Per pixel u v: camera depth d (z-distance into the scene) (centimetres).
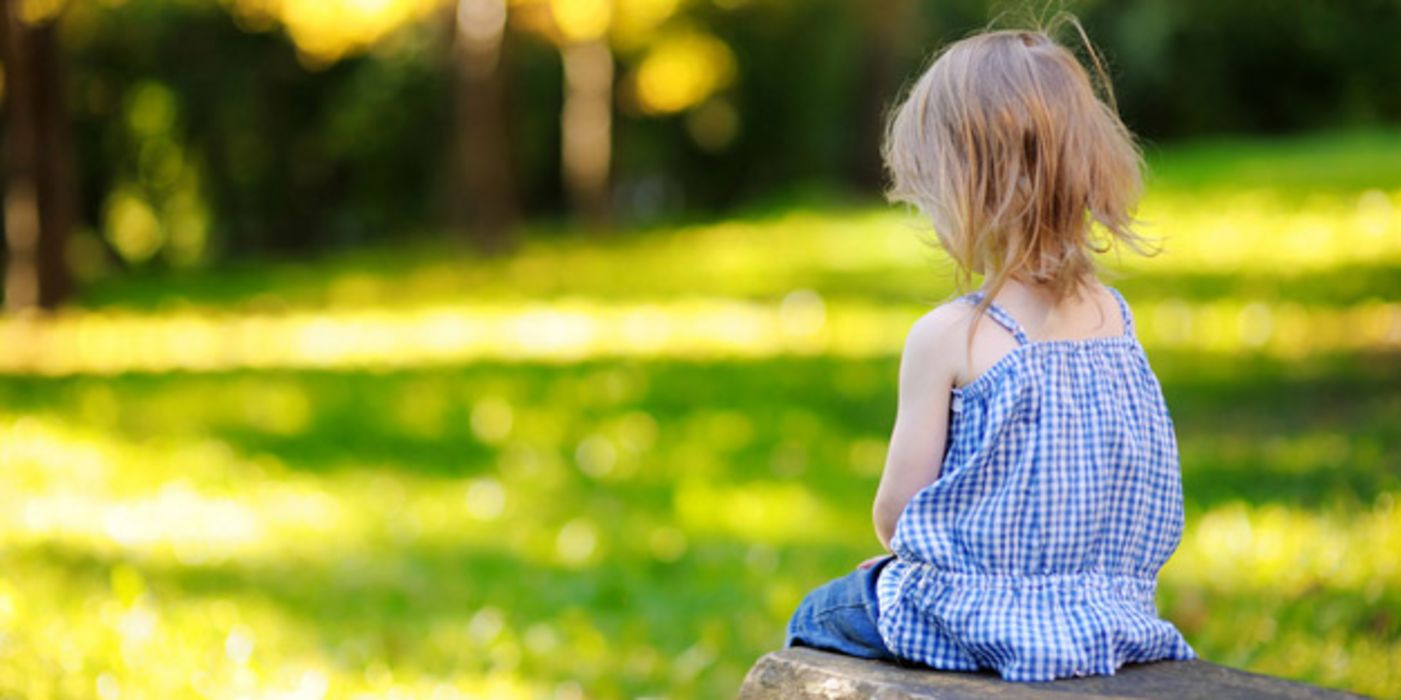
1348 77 4425
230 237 4550
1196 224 2281
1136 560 376
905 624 372
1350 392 1235
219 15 4119
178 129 4375
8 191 2188
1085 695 347
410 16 3027
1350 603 694
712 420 1383
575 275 2634
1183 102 4494
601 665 729
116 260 4362
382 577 901
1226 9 4278
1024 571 361
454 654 745
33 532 956
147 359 1839
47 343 1961
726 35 4631
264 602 832
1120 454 362
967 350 359
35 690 618
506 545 987
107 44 4047
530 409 1462
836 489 1128
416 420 1427
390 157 4622
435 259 3081
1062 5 408
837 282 2255
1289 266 1878
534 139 4809
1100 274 389
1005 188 353
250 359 1838
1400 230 2011
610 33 3556
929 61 418
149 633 720
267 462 1248
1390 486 888
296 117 4525
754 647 756
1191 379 1342
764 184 5041
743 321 1967
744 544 976
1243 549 814
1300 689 354
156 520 1025
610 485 1166
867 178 4075
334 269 3102
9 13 2117
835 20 4650
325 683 666
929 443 365
